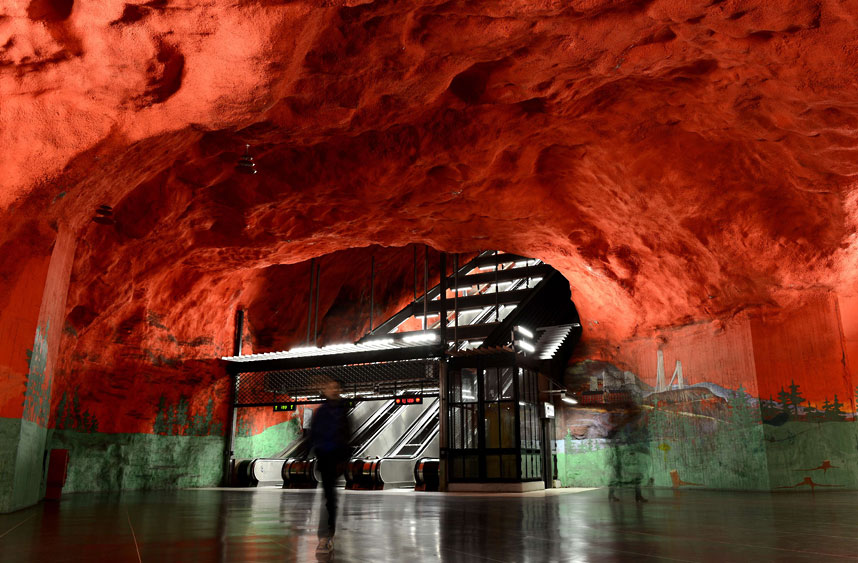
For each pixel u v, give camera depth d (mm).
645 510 10516
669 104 12352
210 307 23609
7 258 9836
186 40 7773
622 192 15500
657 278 18438
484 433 19359
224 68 8195
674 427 19203
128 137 9102
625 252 18219
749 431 17062
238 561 4941
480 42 9859
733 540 6293
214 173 14656
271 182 15281
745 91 11000
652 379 20219
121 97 8383
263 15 7598
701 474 18250
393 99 11820
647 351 20516
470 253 35531
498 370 19688
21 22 7262
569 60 10492
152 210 15008
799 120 11188
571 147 14523
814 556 5148
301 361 23547
